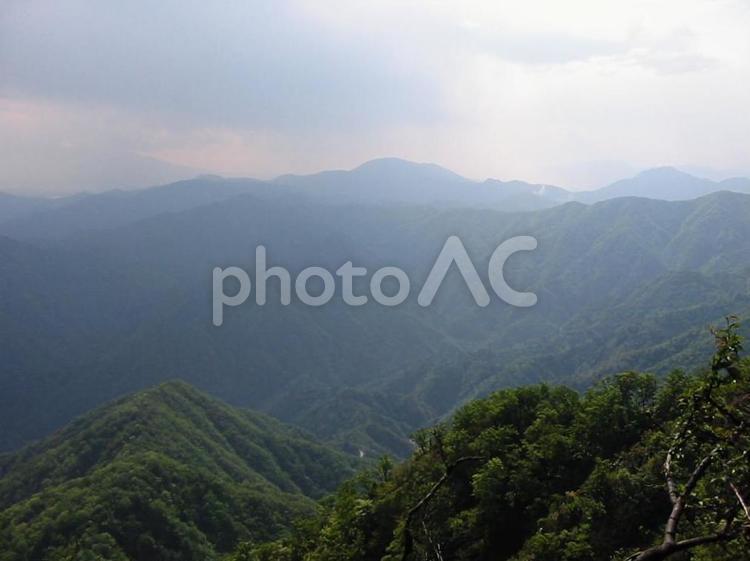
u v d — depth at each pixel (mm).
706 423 6965
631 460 33844
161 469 96812
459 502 39500
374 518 38438
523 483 38375
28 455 137625
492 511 37375
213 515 92562
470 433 48219
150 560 80938
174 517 87438
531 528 36125
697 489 6516
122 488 89000
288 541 50000
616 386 42875
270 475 139875
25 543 77500
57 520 81000
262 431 156875
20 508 87375
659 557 5648
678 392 34656
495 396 52625
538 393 51594
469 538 36719
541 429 43625
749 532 5719
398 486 40719
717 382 7062
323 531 41781
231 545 89625
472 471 41031
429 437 43969
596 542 30109
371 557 36312
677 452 7008
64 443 125062
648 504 30328
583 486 34406
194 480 98000
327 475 151250
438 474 40125
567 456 39844
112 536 80375
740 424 6656
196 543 86000
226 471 125625
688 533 9359
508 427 45562
